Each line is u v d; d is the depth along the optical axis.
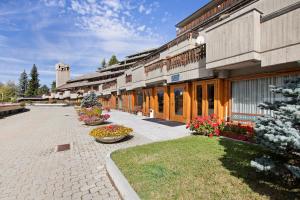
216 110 9.10
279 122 3.05
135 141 8.07
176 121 12.92
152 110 16.38
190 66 10.42
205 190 3.56
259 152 5.38
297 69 6.04
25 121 18.58
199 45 9.74
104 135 7.70
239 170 4.29
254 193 3.34
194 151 5.82
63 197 3.95
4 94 56.16
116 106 29.62
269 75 6.87
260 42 6.19
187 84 11.59
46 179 4.84
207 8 22.73
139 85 17.14
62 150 7.42
